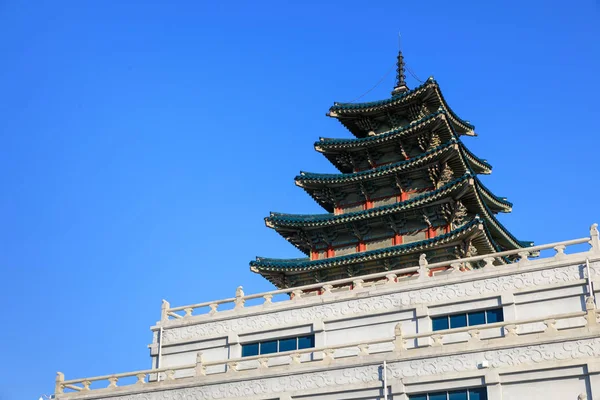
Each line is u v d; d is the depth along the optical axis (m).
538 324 49.41
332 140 74.31
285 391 50.12
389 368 47.66
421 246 63.62
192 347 59.66
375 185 71.44
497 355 45.31
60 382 57.91
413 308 53.47
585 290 49.25
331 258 67.62
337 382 48.88
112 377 56.75
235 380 51.97
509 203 78.75
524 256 51.97
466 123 78.12
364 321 54.78
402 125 74.81
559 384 43.41
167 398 53.84
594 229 50.66
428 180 69.31
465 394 45.44
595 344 43.31
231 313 59.50
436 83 70.44
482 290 52.16
